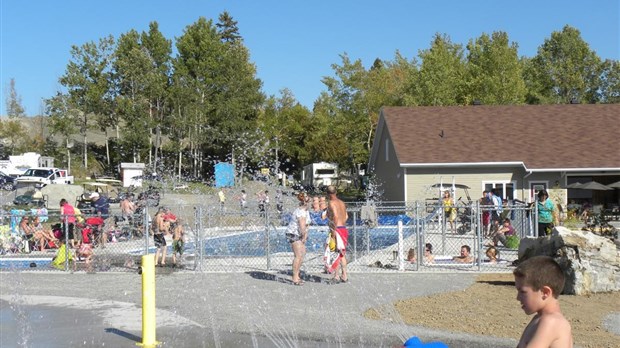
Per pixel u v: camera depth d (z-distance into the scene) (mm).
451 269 14727
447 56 53531
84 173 68062
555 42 67875
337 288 12461
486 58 52562
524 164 31219
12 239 18281
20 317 10000
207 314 10234
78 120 68438
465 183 31875
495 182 31875
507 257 16484
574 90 66750
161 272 14688
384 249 18547
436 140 33156
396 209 16844
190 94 65875
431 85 50875
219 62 68875
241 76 69250
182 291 12305
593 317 9781
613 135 33344
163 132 69375
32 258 16734
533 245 13086
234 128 67562
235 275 14195
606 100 67875
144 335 8344
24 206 32438
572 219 22859
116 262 16250
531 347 3695
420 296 11570
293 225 12914
